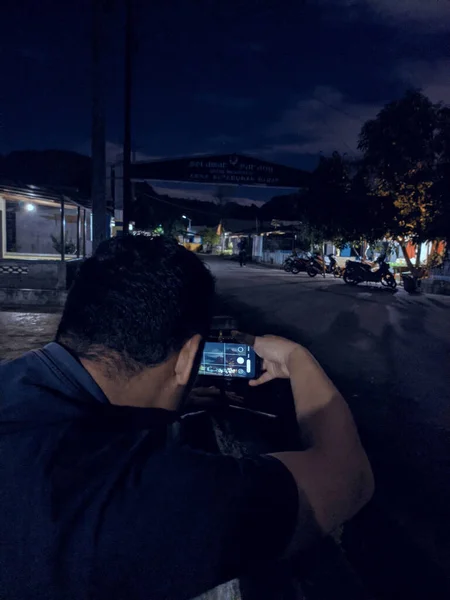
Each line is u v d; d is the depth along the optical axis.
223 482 0.68
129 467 0.68
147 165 22.28
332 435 0.81
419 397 5.70
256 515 0.68
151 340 0.74
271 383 1.77
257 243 49.56
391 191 18.67
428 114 17.22
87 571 0.62
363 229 19.42
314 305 13.91
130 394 0.77
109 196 26.36
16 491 0.64
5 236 18.27
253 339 1.07
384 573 2.64
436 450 4.23
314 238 25.08
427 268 20.47
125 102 12.84
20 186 12.91
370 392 5.87
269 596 1.89
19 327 9.07
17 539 0.62
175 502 0.66
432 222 17.39
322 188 20.83
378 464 3.95
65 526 0.62
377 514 3.20
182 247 0.83
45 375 0.73
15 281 12.32
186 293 0.77
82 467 0.67
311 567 2.57
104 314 0.74
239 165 22.42
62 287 12.15
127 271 0.75
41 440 0.68
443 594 2.52
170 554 0.64
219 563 0.65
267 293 16.98
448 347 8.43
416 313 12.61
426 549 2.86
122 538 0.63
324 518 0.74
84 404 0.72
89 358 0.75
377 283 22.77
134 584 0.63
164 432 0.76
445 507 3.32
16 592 0.62
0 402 0.71
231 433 1.48
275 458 0.76
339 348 8.27
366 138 18.20
